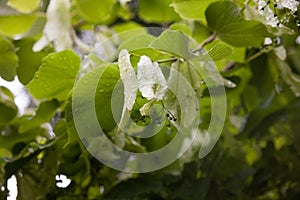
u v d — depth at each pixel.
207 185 1.06
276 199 1.22
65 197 1.05
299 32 1.08
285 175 1.20
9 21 1.13
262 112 1.21
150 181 1.06
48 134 1.07
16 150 1.04
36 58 1.04
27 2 1.12
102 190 1.08
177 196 1.06
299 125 1.24
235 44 0.96
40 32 1.12
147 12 1.19
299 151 1.23
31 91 0.96
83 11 1.21
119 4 1.31
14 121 1.07
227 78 1.09
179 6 0.97
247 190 1.17
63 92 0.97
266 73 1.13
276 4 0.90
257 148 1.21
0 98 1.05
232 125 1.22
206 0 0.96
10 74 1.01
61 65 0.94
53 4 1.09
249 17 0.94
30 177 1.02
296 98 1.23
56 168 1.00
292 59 1.19
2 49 1.00
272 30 0.94
